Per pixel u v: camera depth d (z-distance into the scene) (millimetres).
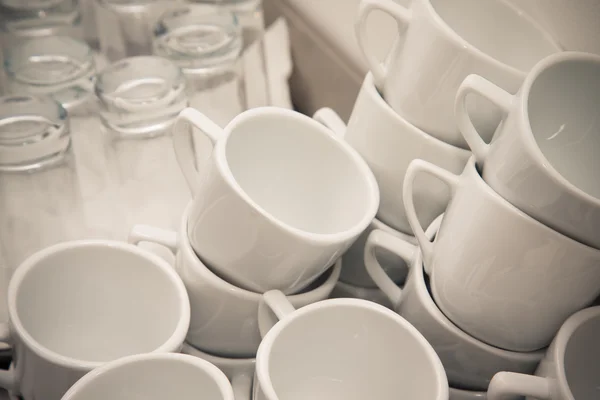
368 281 504
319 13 697
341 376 407
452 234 392
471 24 477
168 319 428
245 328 438
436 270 408
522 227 355
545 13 454
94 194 607
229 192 388
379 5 428
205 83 660
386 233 458
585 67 380
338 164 463
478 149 389
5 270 533
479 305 391
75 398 344
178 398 370
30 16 712
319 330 392
